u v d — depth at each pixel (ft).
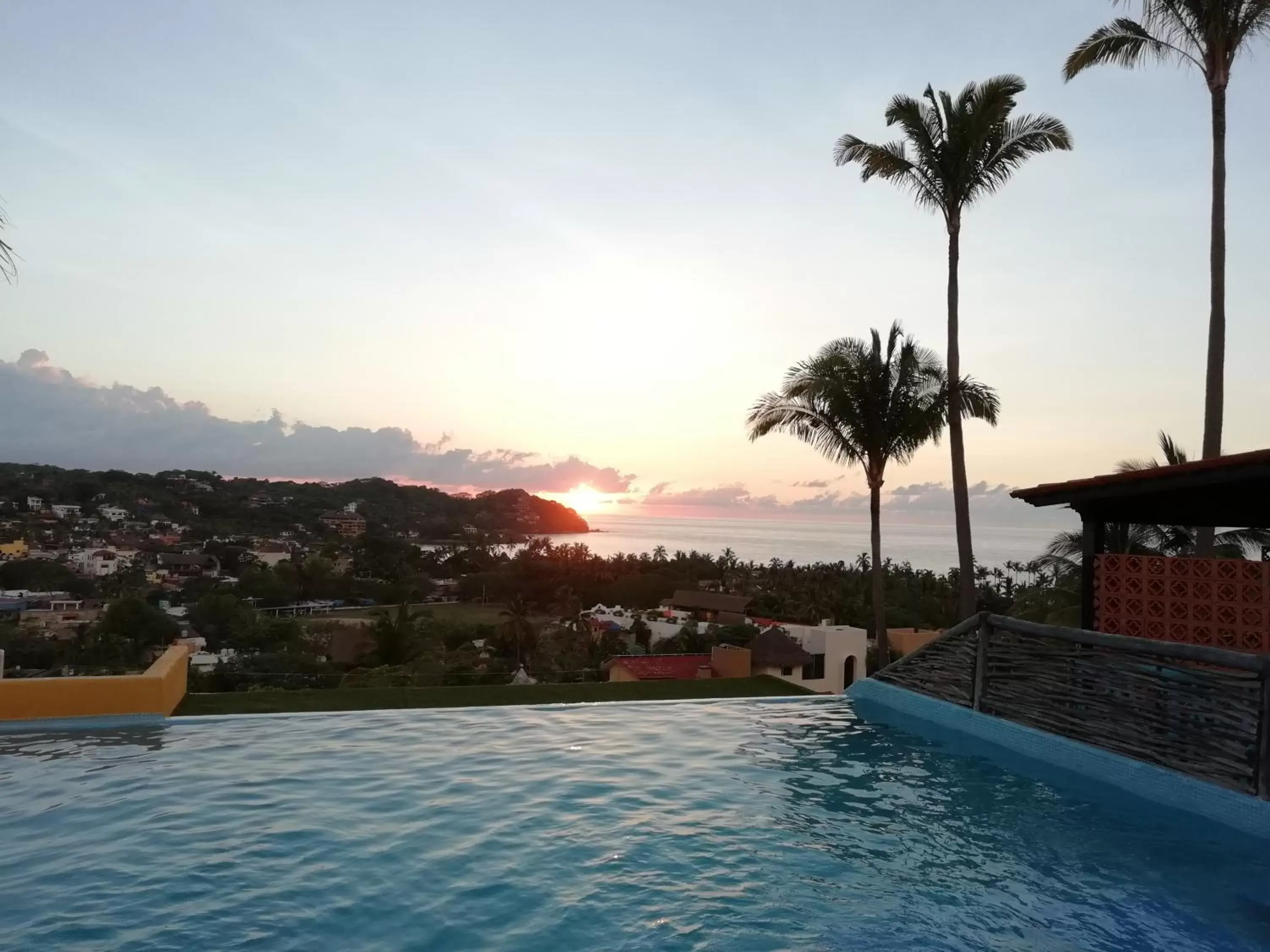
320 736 30.81
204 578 402.52
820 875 18.15
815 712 35.88
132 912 15.81
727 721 34.12
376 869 18.08
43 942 14.49
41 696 32.01
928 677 34.88
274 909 16.01
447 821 21.25
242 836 19.90
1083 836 20.71
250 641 246.88
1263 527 33.55
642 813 22.17
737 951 14.70
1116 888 17.60
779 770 26.58
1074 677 26.91
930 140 58.90
